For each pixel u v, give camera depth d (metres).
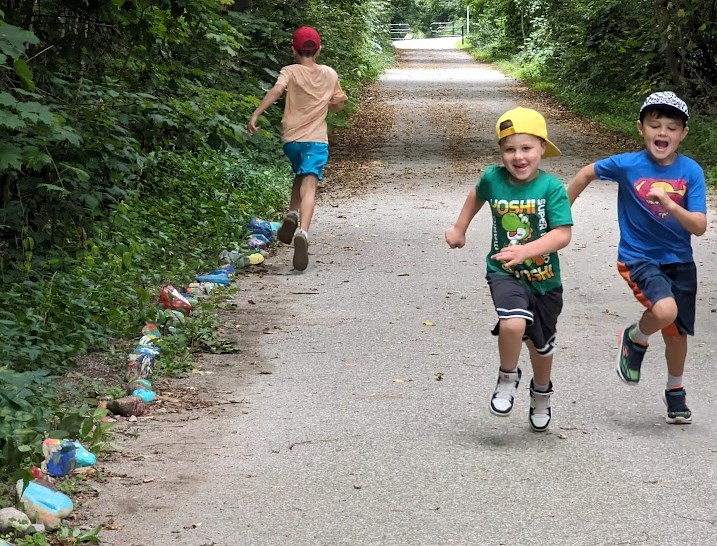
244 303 8.34
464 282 9.13
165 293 7.63
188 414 5.55
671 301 5.04
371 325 7.62
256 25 17.66
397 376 6.30
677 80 22.59
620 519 4.12
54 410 5.31
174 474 4.66
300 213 9.82
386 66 51.72
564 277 9.34
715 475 4.61
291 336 7.30
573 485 4.50
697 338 7.13
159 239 9.91
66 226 8.29
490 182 5.05
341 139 24.33
